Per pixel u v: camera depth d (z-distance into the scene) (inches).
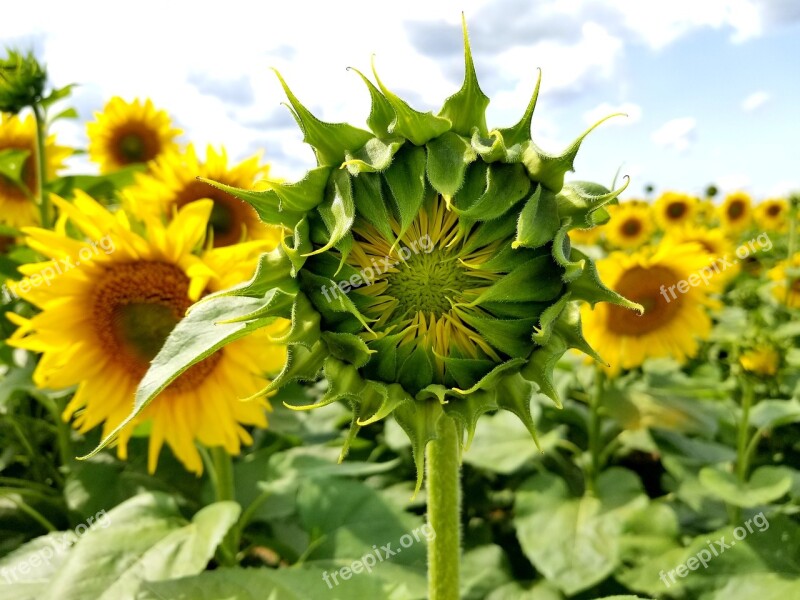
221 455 17.1
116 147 32.5
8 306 21.9
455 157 8.4
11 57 21.4
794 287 38.4
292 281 8.8
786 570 16.3
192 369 16.5
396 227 8.8
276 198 8.8
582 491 21.6
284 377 8.6
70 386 18.7
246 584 12.4
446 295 8.8
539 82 8.6
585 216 8.5
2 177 27.2
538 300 8.5
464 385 8.7
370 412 8.7
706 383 26.2
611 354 22.8
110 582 12.4
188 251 16.6
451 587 10.4
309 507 17.3
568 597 17.5
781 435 26.6
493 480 23.5
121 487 19.0
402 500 19.8
